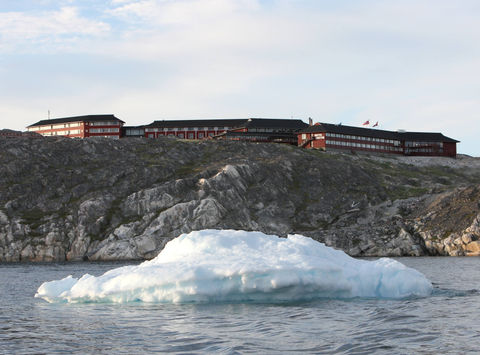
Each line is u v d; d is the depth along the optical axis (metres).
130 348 24.03
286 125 194.50
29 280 63.94
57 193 129.25
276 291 33.81
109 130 195.88
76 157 148.25
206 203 120.31
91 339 26.02
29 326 29.56
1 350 24.17
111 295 35.53
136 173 138.12
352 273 36.84
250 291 33.72
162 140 168.62
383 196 139.50
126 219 120.19
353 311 31.84
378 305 33.84
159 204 123.19
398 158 186.75
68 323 30.05
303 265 34.53
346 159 168.75
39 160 142.62
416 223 119.25
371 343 24.16
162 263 36.97
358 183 146.50
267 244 38.00
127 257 110.69
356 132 183.50
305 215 132.00
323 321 29.02
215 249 37.12
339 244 116.50
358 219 130.00
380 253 112.19
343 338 25.14
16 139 152.25
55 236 113.62
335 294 35.97
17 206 123.00
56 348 24.42
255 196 134.12
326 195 140.25
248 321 29.09
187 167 148.25
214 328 27.55
